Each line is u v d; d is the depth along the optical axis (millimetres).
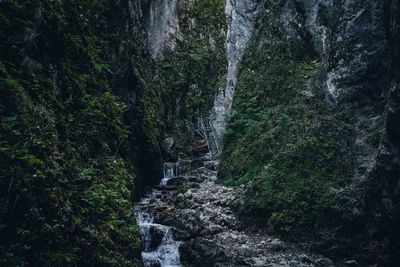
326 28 13234
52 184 6242
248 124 13984
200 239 9891
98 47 11250
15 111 6176
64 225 6133
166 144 17375
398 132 8164
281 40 14727
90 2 11242
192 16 25516
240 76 15562
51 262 5656
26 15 7172
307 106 12492
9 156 5559
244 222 10859
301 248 9742
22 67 6973
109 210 7734
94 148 9289
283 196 10602
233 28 17062
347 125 11008
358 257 9133
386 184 8648
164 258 9922
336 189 10102
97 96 10312
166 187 14344
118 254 7078
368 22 11352
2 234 5297
